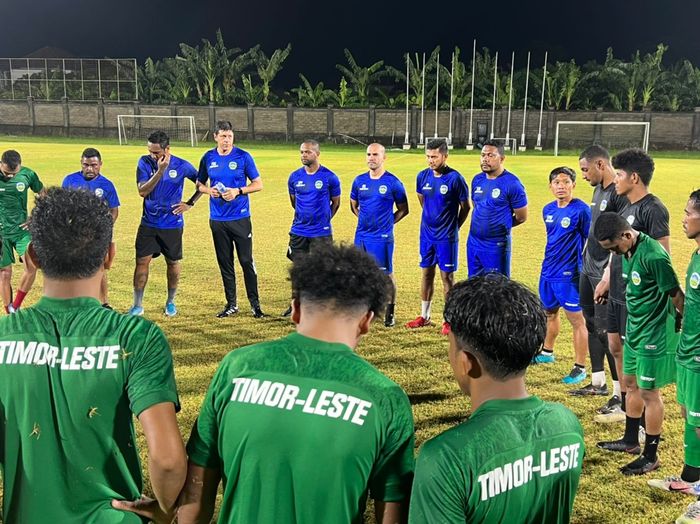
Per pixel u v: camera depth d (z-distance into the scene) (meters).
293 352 1.67
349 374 1.62
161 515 1.83
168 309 7.01
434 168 6.52
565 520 1.63
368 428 1.57
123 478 1.83
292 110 43.59
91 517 1.79
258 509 1.58
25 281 6.77
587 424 4.52
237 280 8.66
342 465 1.55
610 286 4.26
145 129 44.91
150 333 1.80
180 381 5.10
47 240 1.74
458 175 6.52
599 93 42.72
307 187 6.98
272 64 45.28
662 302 3.60
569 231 5.24
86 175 6.61
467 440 1.48
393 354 5.89
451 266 6.72
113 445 1.79
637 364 3.77
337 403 1.58
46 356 1.74
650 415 3.76
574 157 33.44
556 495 1.58
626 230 3.58
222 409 1.67
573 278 5.29
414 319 7.09
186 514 1.75
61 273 1.77
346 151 37.78
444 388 5.06
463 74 42.25
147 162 6.73
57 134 45.41
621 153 4.18
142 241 6.80
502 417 1.53
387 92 47.09
